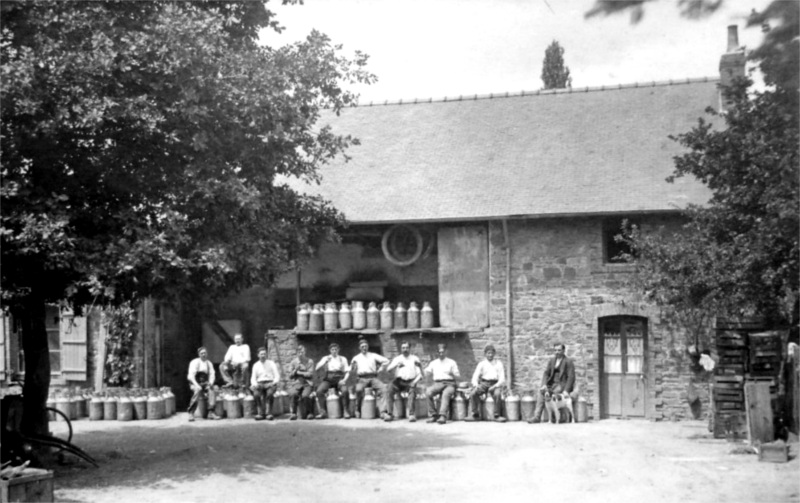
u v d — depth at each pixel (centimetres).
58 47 1075
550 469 1197
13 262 1143
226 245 1203
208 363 1952
